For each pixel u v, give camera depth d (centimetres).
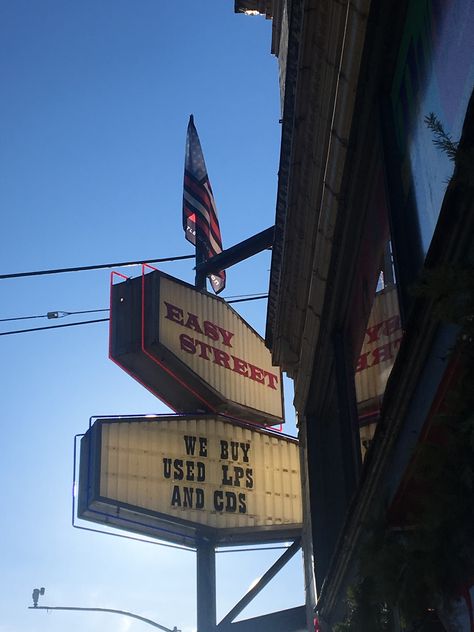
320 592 1529
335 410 1547
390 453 838
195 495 3553
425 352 706
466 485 505
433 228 789
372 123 1019
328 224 1177
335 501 1555
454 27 718
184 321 3762
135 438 3531
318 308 1343
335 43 998
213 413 3784
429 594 599
